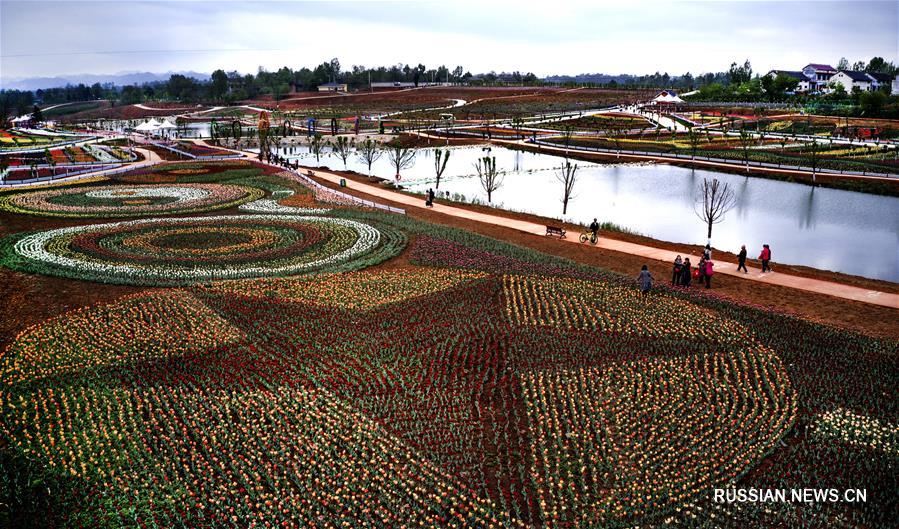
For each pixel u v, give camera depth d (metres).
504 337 26.91
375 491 17.72
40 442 19.59
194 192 59.38
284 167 77.69
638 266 37.72
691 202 65.25
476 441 19.84
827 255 45.47
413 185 74.56
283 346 26.12
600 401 21.80
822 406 21.36
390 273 35.25
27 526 16.33
